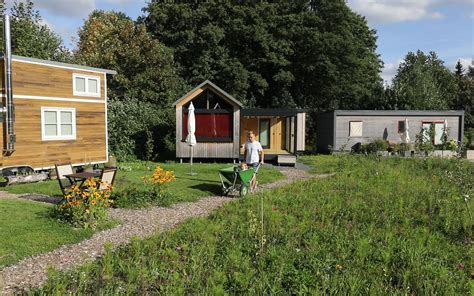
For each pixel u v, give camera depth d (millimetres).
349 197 10438
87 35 36906
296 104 42125
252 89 38969
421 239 6695
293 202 9977
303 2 39625
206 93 22078
